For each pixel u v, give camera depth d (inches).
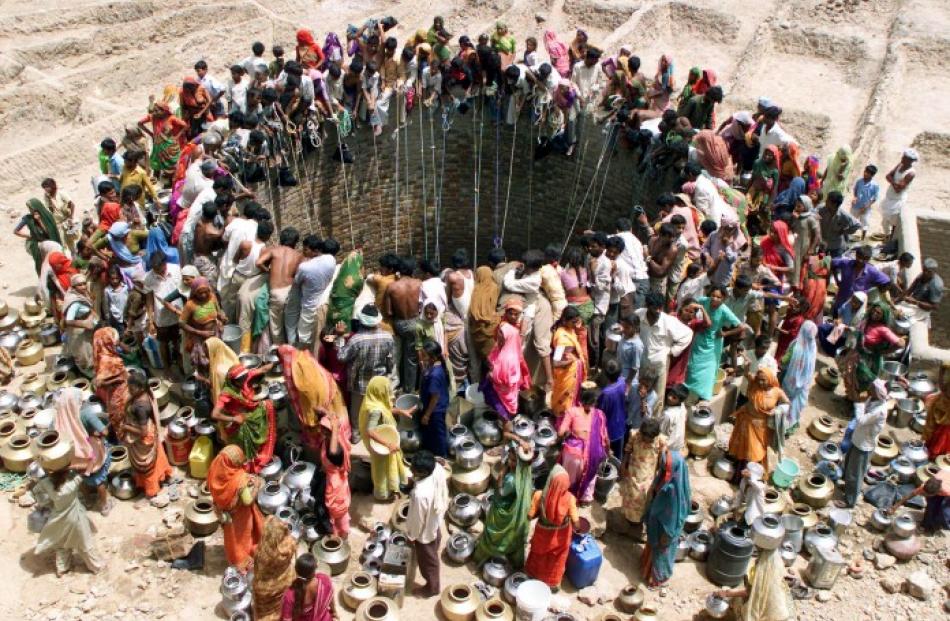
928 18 863.1
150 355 446.3
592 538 362.3
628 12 872.9
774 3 917.8
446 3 908.6
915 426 453.4
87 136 669.9
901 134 724.0
